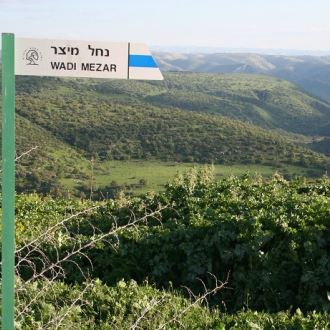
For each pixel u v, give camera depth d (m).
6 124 3.74
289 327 6.09
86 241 9.47
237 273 8.68
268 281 8.40
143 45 4.10
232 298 8.67
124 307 6.47
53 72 3.93
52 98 107.88
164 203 11.80
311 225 9.07
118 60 4.07
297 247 8.54
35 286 6.42
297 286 8.46
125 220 11.48
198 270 9.01
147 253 9.44
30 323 5.63
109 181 49.25
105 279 9.23
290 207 10.13
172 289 8.70
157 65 4.16
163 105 148.12
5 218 3.77
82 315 6.30
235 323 6.24
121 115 100.12
